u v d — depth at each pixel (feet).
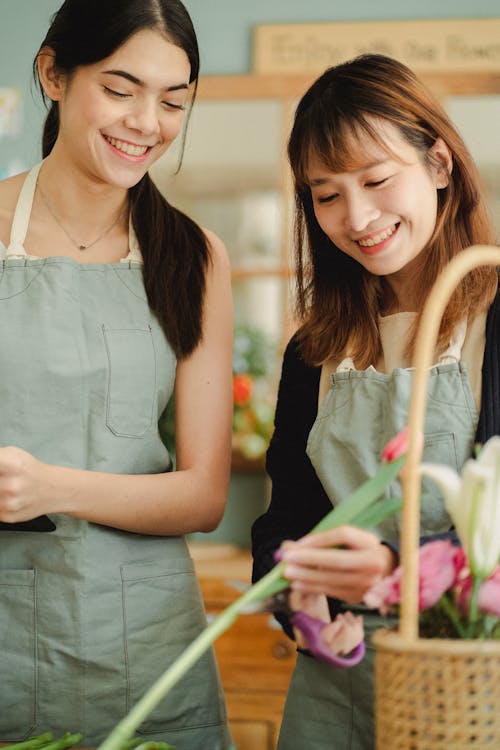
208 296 5.63
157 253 5.44
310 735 4.87
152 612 5.18
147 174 5.54
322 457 4.98
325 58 11.93
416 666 3.05
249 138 11.94
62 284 5.21
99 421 5.20
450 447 4.61
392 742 3.09
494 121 11.58
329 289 5.24
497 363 4.60
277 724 9.44
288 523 5.13
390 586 3.29
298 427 5.28
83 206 5.39
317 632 3.56
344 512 3.44
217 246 5.79
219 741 5.23
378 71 4.78
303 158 4.84
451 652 3.00
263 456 11.64
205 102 12.00
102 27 4.77
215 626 3.33
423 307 4.89
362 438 4.85
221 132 11.96
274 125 11.91
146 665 5.11
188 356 5.50
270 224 11.84
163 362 5.40
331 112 4.71
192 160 11.98
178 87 4.94
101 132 4.95
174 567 5.30
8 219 5.43
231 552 10.84
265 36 12.02
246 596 3.38
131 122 4.89
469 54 11.71
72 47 4.90
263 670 9.52
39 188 5.48
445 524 4.62
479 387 4.67
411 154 4.68
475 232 5.02
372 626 4.65
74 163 5.26
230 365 5.69
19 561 5.11
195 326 5.48
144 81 4.83
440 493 4.58
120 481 5.00
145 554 5.23
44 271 5.23
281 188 11.84
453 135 4.87
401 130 4.67
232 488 11.89
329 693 4.84
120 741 3.13
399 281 5.13
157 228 5.49
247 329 11.76
